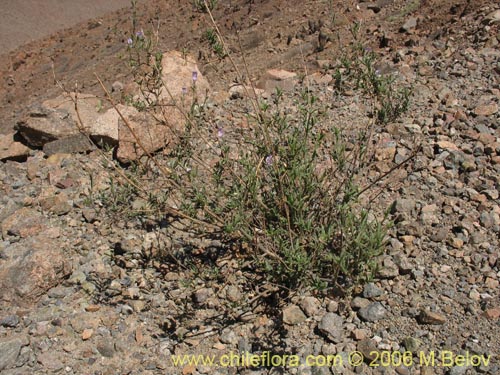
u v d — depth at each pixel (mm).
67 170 4508
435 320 3062
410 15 6441
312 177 3480
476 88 4812
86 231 3912
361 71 4453
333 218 3436
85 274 3566
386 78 4516
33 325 3256
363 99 4855
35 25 13586
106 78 8367
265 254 3293
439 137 4281
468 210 3717
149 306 3346
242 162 3535
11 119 8469
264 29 7742
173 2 10766
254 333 3162
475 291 3223
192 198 3697
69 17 13977
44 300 3416
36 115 4844
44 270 3443
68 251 3748
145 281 3494
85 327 3230
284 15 7957
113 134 4605
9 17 13750
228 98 5227
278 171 3318
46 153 4766
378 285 3305
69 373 3016
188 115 4043
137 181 3811
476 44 5410
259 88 5516
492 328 3027
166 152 4453
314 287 3191
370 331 3094
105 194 4133
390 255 3439
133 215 3771
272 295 3330
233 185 3561
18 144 4828
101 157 4523
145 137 4402
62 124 4848
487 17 5625
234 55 7285
